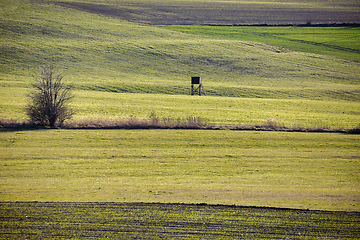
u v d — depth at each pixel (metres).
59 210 42.84
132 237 36.75
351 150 77.00
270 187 53.22
